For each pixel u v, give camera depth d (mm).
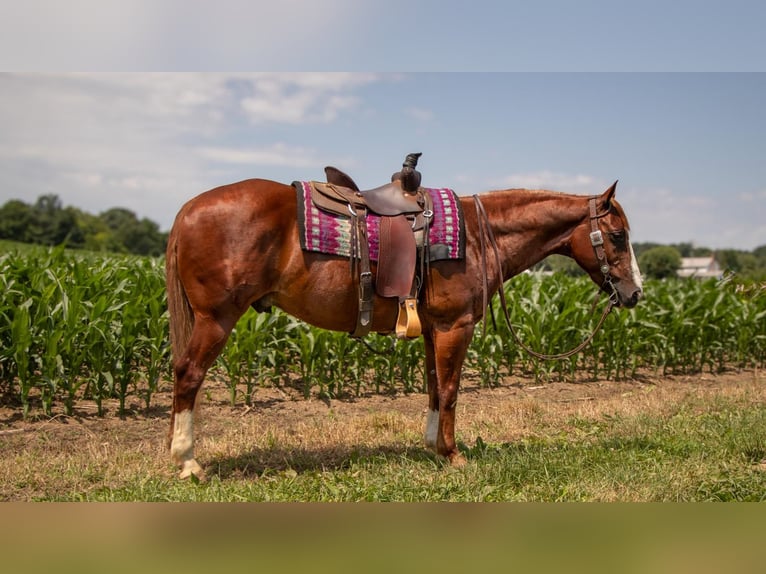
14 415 6387
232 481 4574
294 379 8641
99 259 11172
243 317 7312
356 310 4719
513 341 9141
